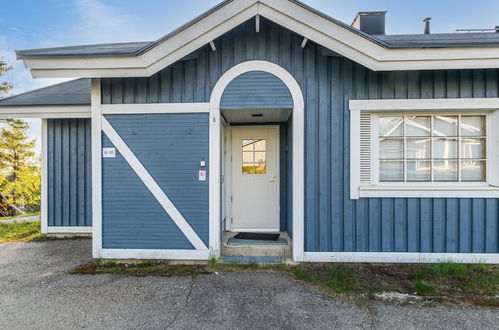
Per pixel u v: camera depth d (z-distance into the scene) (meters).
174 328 2.13
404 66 3.12
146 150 3.49
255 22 3.35
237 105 3.44
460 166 3.48
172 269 3.32
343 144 3.43
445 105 3.33
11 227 6.16
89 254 4.03
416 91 3.37
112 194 3.50
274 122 4.55
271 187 4.57
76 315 2.32
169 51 3.15
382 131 3.53
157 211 3.49
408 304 2.48
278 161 4.56
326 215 3.44
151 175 3.49
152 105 3.47
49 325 2.18
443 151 3.50
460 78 3.34
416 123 3.52
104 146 3.51
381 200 3.42
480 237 3.36
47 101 4.77
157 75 3.49
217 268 3.34
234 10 3.09
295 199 3.44
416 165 3.52
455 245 3.37
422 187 3.39
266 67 3.42
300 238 3.43
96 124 3.49
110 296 2.65
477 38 3.77
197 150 3.47
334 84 3.43
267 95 3.43
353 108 3.40
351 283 2.87
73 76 3.26
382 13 5.34
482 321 2.21
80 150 5.26
